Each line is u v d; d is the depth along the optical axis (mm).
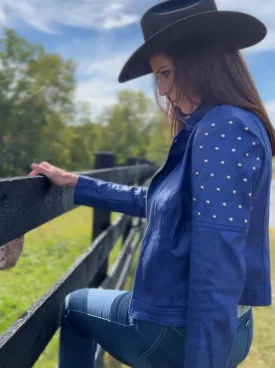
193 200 1122
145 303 1258
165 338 1242
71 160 49312
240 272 1083
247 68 1342
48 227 7727
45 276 4328
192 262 1095
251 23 1297
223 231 1073
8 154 41750
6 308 3273
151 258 1244
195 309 1076
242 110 1229
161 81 1370
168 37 1288
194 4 1367
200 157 1137
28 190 1438
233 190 1103
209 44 1293
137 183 6613
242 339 1308
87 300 1528
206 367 1059
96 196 1865
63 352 1634
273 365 2988
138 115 62969
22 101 43969
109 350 1491
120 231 3934
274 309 4094
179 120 1593
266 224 1247
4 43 43906
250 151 1145
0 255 1575
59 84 46344
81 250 5840
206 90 1277
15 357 1284
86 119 53656
